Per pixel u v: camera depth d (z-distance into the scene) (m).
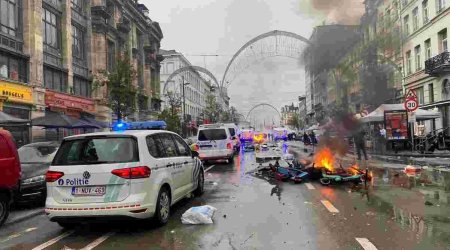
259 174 14.66
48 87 26.88
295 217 7.58
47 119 21.91
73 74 30.53
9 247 6.23
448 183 11.45
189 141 26.94
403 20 38.19
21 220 8.46
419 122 34.31
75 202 6.75
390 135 24.42
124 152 6.89
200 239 6.27
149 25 50.75
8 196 8.08
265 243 5.96
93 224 7.55
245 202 9.22
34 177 9.93
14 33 23.61
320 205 8.64
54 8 28.11
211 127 20.44
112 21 38.56
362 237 6.13
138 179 6.76
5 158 8.03
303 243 5.91
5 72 22.23
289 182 12.48
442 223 6.88
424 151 23.56
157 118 50.78
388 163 17.84
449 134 30.19
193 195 10.14
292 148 33.94
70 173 6.80
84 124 23.53
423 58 34.94
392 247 5.61
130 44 43.62
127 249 5.91
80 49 32.59
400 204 8.54
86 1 33.66
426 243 5.76
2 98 21.05
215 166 18.78
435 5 32.53
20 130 23.44
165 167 7.65
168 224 7.34
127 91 27.59
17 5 24.00
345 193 10.12
